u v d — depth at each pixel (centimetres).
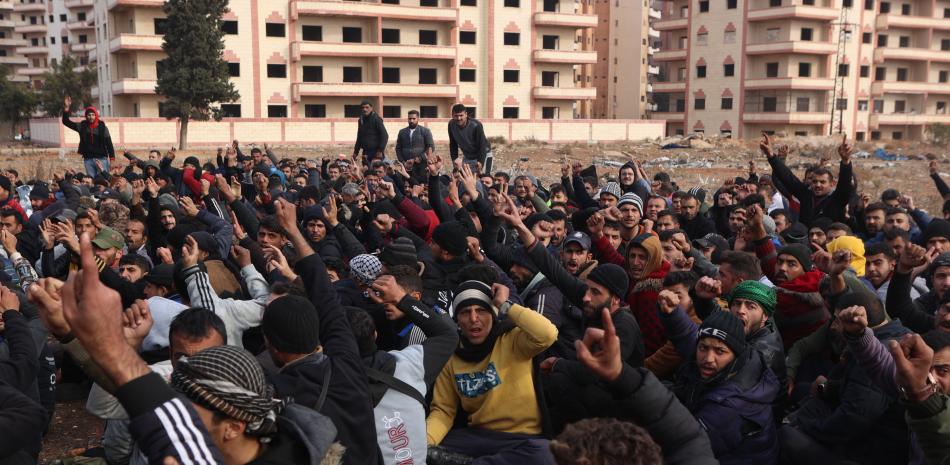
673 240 665
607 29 8806
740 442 418
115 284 595
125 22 5566
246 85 5553
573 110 6588
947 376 377
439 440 446
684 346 459
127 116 5603
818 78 6425
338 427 322
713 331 420
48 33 10538
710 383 428
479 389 449
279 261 501
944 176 3178
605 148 4925
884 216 884
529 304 563
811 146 4912
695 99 7075
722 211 1046
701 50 6981
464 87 6172
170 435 222
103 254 724
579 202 1106
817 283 551
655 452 228
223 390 255
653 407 328
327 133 5500
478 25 6166
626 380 326
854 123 6788
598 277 478
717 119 6900
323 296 379
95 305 216
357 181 1291
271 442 281
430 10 5881
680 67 7375
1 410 348
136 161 1576
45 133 5997
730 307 484
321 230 798
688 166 3731
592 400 432
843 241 664
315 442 287
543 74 6456
